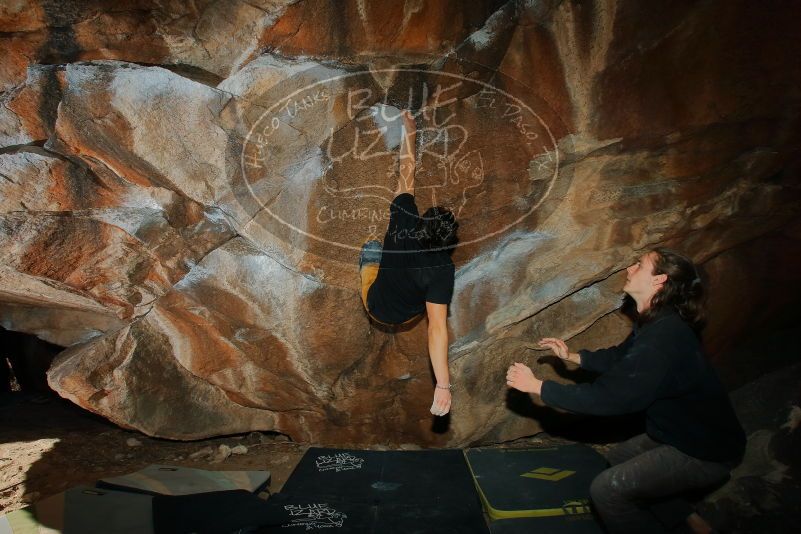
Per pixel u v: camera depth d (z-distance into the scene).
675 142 2.90
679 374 2.12
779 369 3.88
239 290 3.23
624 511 2.26
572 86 2.76
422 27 2.71
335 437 3.92
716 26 2.60
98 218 3.15
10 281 3.36
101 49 2.84
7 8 2.63
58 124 2.82
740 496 2.96
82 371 3.38
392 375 3.57
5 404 5.15
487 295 3.32
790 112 2.81
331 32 2.70
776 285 3.80
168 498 2.83
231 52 2.87
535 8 2.62
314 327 3.30
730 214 3.23
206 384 3.75
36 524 2.57
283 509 2.81
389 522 2.73
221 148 2.81
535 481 3.12
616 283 3.44
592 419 4.11
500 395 3.71
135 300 3.45
